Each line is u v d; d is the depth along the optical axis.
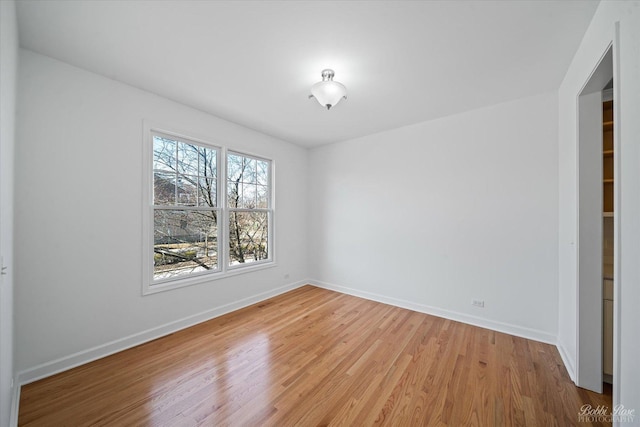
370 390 1.78
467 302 2.92
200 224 3.03
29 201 1.86
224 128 3.20
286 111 2.96
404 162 3.43
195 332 2.65
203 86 2.40
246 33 1.70
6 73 1.13
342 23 1.60
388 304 3.53
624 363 1.06
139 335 2.42
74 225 2.07
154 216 2.62
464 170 2.95
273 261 3.91
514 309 2.64
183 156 2.86
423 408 1.62
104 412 1.57
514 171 2.64
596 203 1.78
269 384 1.84
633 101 1.02
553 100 2.44
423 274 3.25
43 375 1.89
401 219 3.45
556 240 2.42
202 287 2.95
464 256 2.95
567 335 2.12
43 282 1.92
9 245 1.38
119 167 2.31
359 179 3.89
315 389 1.79
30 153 1.87
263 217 3.85
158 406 1.63
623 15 1.12
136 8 1.49
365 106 2.81
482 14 1.52
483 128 2.83
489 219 2.79
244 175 3.59
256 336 2.57
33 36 1.72
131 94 2.39
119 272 2.31
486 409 1.61
